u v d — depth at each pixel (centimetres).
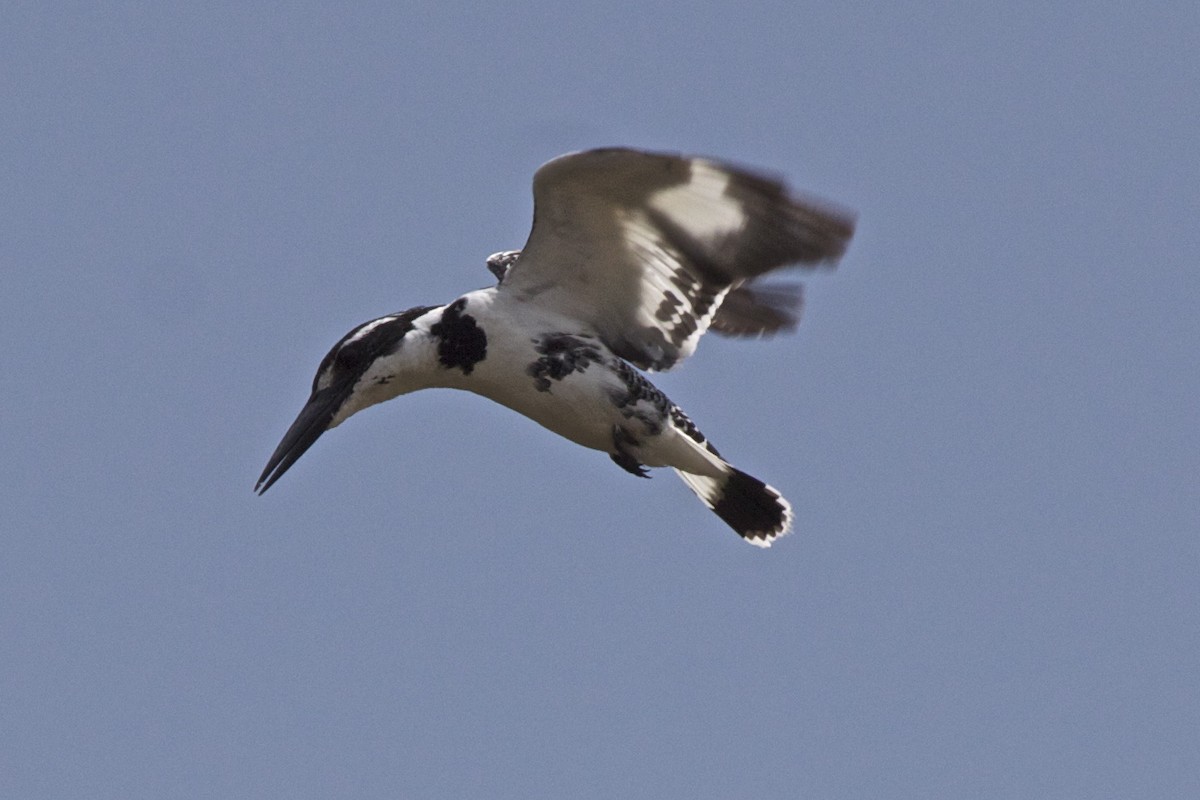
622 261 1288
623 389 1321
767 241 1223
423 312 1353
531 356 1320
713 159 1173
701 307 1295
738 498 1443
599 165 1198
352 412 1353
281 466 1345
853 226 1185
